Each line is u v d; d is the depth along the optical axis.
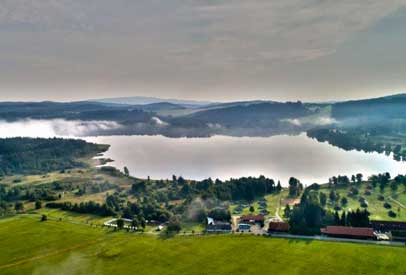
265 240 165.88
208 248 159.62
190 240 171.12
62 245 170.62
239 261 144.38
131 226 195.75
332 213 190.50
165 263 146.25
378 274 128.00
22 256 159.25
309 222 181.62
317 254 147.12
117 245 167.88
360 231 165.38
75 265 147.88
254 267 138.38
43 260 154.12
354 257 142.25
